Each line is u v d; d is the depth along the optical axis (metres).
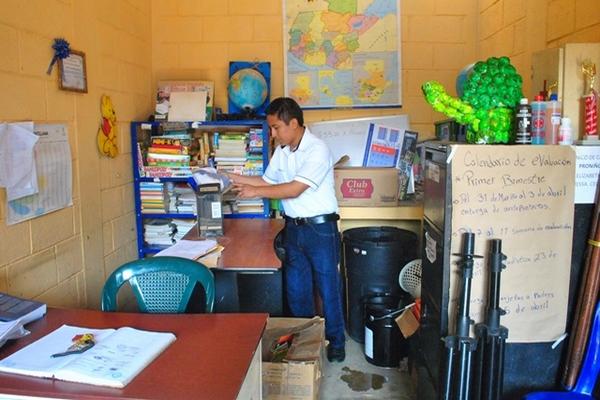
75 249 2.68
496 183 1.69
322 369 2.62
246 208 3.52
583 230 1.74
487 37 3.53
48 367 1.28
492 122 1.79
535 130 1.75
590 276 1.69
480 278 1.73
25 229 2.23
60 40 2.47
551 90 1.83
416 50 3.73
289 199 2.85
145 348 1.39
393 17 3.71
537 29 2.77
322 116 3.81
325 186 2.82
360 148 3.74
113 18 3.13
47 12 2.38
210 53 3.79
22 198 2.20
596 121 1.72
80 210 2.72
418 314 2.66
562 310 1.76
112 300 1.90
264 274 2.54
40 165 2.33
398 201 3.50
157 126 3.50
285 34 3.74
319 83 3.77
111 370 1.27
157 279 1.98
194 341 1.47
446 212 1.71
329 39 3.73
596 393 1.72
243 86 3.51
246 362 1.34
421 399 2.18
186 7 3.76
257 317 1.65
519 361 1.79
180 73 3.81
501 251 1.69
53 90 2.44
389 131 3.72
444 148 1.73
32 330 1.54
